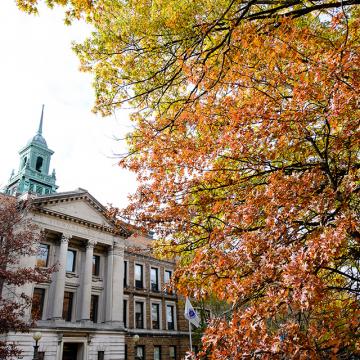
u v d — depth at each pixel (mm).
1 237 20266
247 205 5176
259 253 4625
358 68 5109
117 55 7719
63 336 28219
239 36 6094
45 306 28750
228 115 6027
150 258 40875
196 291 5387
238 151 5664
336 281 6609
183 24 7277
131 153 7219
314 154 6027
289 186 4984
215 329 4246
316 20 6957
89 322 30531
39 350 26234
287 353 3898
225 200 6055
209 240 5547
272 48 5887
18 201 24844
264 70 6125
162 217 6684
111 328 31938
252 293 4676
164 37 7473
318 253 3895
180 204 6535
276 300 3893
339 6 6043
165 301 40531
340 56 4945
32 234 21547
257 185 6137
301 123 5371
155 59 7773
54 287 29609
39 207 30062
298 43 6180
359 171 5551
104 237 34938
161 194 6586
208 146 6203
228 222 5371
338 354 5570
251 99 5906
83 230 33156
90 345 29938
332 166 5844
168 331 39281
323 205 4660
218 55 6344
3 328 17969
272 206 4914
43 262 30125
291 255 4199
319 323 5965
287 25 5879
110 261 34938
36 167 58406
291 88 6121
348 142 5285
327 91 5152
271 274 4242
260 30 6312
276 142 5797
